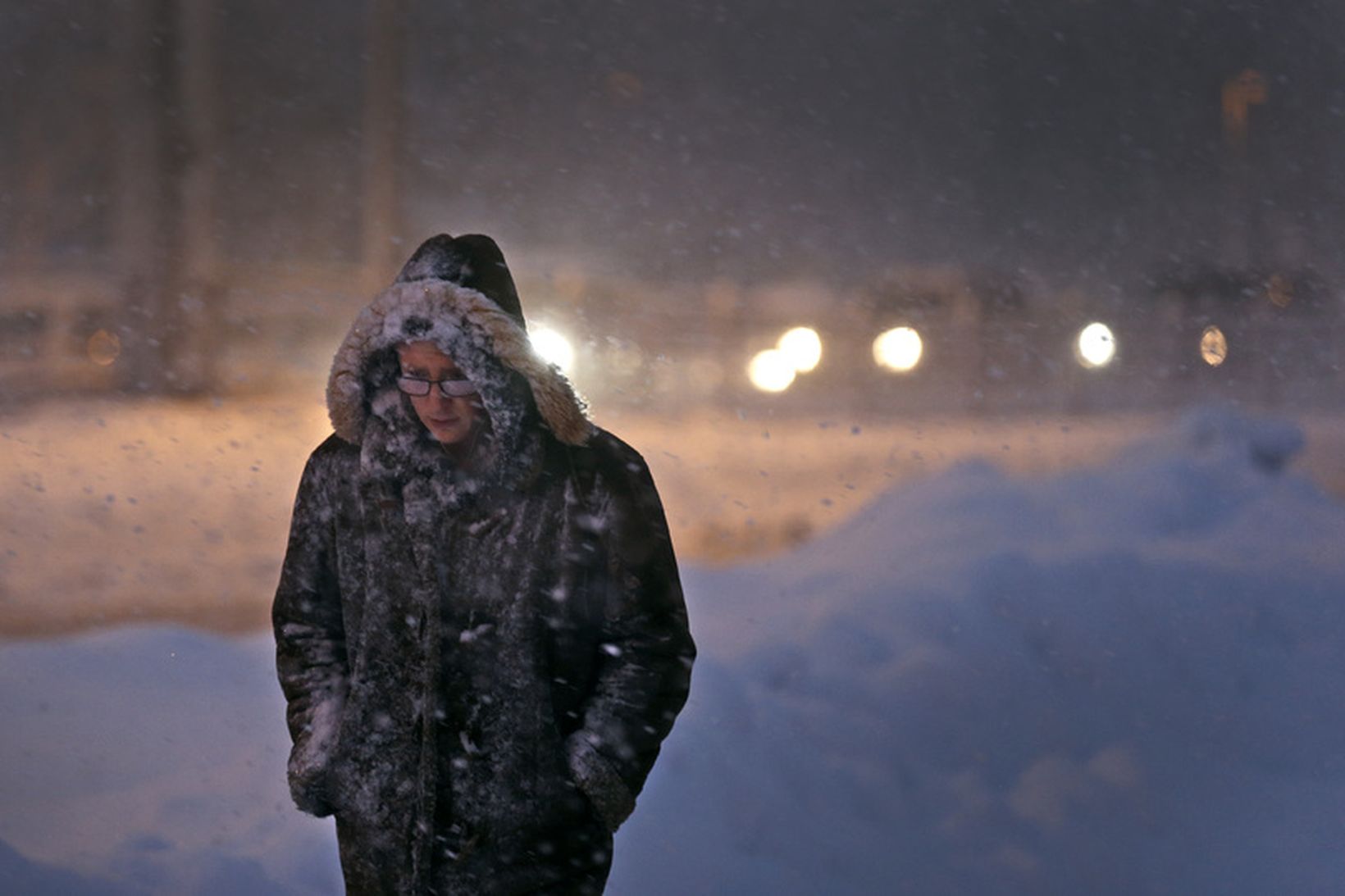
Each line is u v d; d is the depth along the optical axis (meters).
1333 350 31.22
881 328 29.72
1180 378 30.95
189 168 31.02
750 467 18.42
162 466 18.33
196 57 31.73
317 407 25.44
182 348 29.08
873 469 18.14
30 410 25.23
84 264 35.38
